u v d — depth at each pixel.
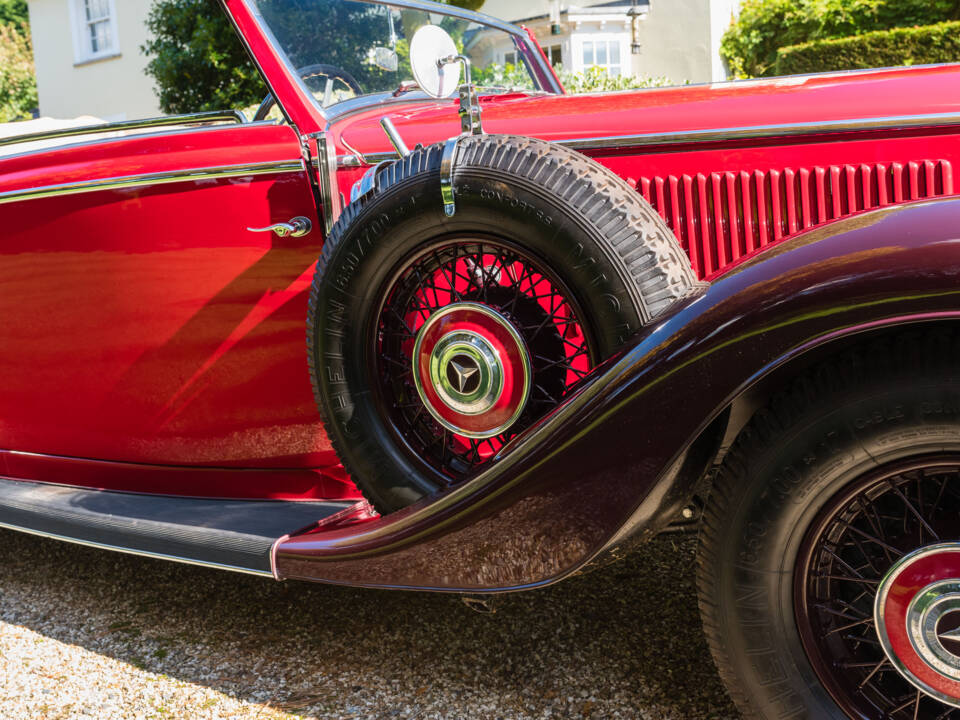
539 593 2.27
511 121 2.07
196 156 2.17
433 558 1.63
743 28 12.15
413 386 1.93
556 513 1.52
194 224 2.20
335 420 1.85
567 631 2.07
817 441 1.36
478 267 1.78
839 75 2.07
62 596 2.48
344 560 1.73
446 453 1.87
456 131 2.11
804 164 1.88
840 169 1.85
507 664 1.95
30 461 2.61
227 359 2.25
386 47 2.58
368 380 1.85
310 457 2.25
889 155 1.83
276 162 2.11
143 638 2.20
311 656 2.06
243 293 2.20
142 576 2.59
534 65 3.13
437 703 1.83
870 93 1.85
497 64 2.98
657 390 1.42
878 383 1.32
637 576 2.32
